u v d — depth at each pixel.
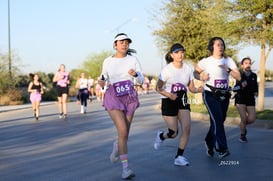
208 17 17.28
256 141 8.99
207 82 6.85
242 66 8.69
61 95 15.49
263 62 15.59
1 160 7.32
